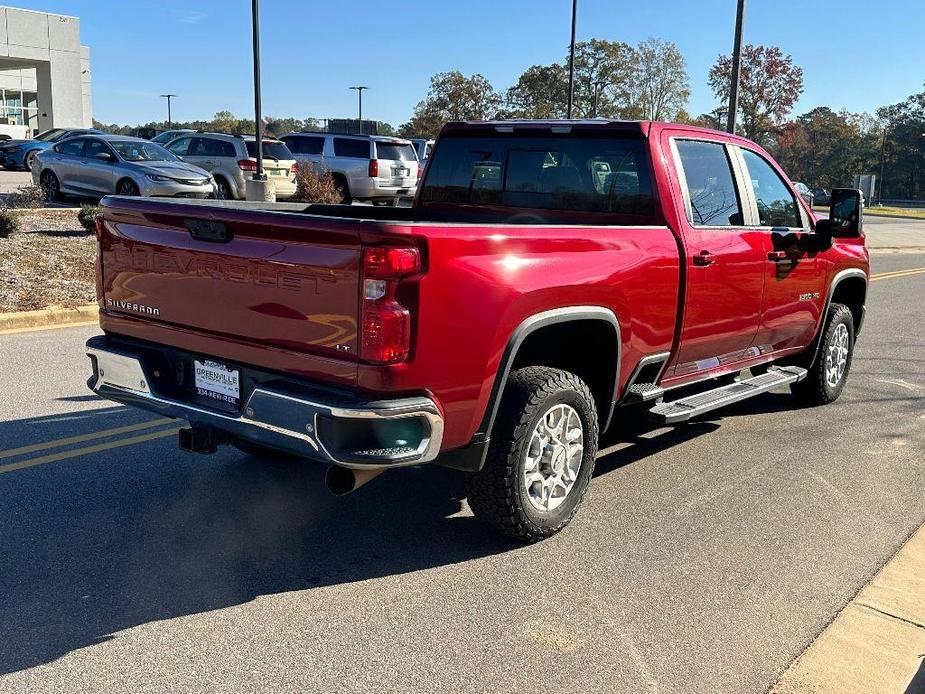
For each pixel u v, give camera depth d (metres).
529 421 3.98
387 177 23.16
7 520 4.36
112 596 3.63
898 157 118.56
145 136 32.91
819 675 3.21
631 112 74.75
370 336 3.38
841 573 4.07
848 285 7.21
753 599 3.79
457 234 3.55
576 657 3.29
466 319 3.59
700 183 5.18
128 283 4.21
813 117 127.81
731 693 3.09
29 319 9.26
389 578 3.88
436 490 4.98
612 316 4.37
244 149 21.09
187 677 3.07
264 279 3.64
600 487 5.14
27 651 3.20
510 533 4.14
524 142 5.40
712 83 87.69
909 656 3.35
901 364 8.95
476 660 3.24
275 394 3.57
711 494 5.07
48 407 6.30
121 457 5.34
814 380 6.90
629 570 4.04
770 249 5.66
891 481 5.38
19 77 50.53
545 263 3.94
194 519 4.46
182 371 4.11
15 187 22.81
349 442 3.46
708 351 5.38
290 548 4.16
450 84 82.25
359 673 3.13
